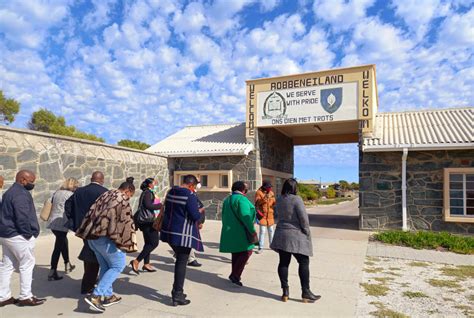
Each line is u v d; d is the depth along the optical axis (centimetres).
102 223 433
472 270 673
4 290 456
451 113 1444
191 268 673
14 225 443
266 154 1572
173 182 1568
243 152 1410
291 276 621
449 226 1102
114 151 1223
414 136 1209
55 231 569
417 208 1141
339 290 543
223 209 588
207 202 1509
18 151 875
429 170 1135
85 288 503
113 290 526
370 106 1255
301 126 1598
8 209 443
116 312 441
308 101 1354
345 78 1298
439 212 1116
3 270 458
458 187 1102
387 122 1447
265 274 632
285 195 507
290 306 471
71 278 580
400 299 504
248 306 470
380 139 1226
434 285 574
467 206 1088
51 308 450
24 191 454
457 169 1089
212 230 1188
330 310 458
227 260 746
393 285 572
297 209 484
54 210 580
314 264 712
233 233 559
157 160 1480
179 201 486
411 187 1152
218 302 484
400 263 728
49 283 552
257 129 1464
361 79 1275
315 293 528
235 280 562
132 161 1316
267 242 972
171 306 465
